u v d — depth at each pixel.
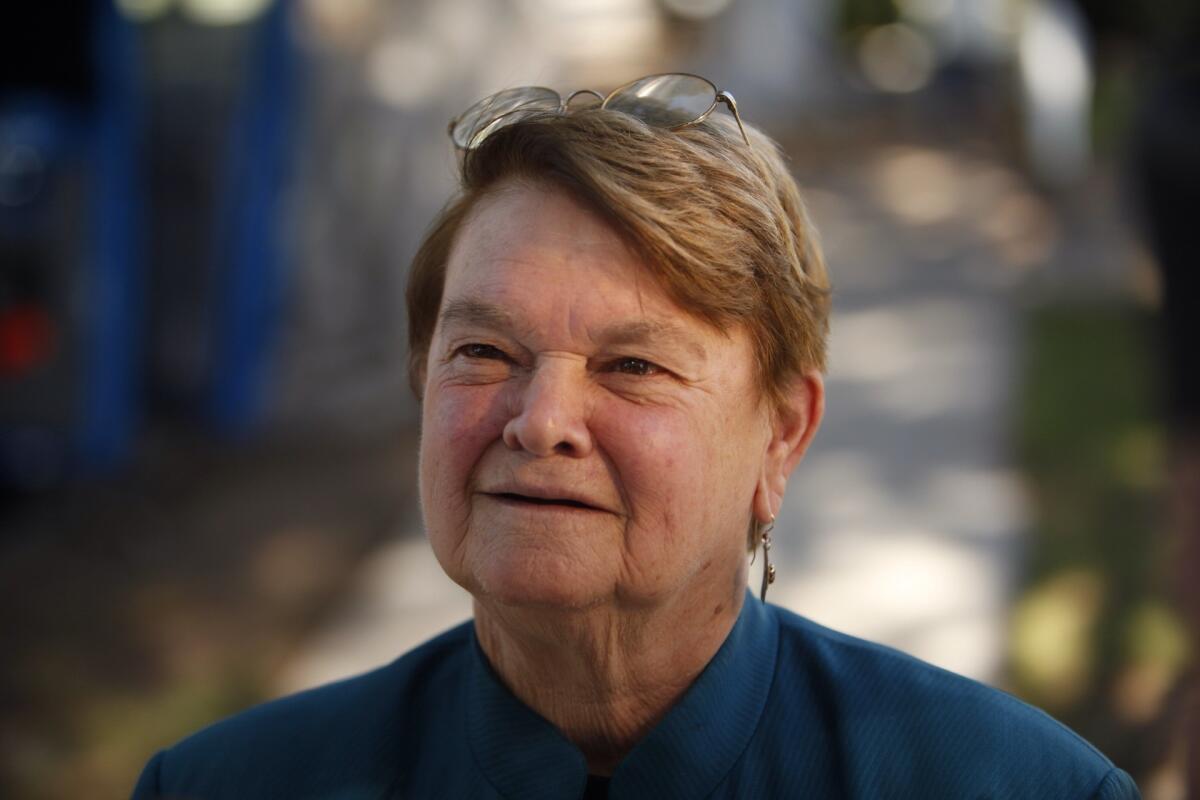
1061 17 11.90
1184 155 2.88
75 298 6.09
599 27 19.47
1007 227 11.23
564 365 1.22
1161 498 5.01
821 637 1.45
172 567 5.24
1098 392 6.74
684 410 1.23
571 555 1.21
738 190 1.26
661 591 1.24
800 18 17.34
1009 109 13.95
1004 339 8.06
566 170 1.22
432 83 6.94
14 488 6.12
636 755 1.31
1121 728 3.28
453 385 1.26
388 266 7.03
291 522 5.68
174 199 6.69
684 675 1.34
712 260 1.22
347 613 4.78
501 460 1.23
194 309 6.75
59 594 5.01
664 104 1.30
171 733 3.93
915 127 16.28
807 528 5.37
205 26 6.61
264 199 6.71
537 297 1.22
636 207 1.19
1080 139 11.96
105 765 3.77
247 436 6.79
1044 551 4.80
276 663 4.41
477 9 7.04
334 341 7.06
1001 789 1.29
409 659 1.50
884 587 4.70
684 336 1.23
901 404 6.98
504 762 1.33
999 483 5.64
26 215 5.97
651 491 1.21
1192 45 3.10
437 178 7.05
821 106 17.48
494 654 1.38
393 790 1.39
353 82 6.79
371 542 5.43
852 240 11.36
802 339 1.33
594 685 1.33
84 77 5.93
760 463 1.35
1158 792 2.99
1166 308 3.04
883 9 22.80
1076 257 9.98
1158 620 3.92
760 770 1.33
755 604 1.44
